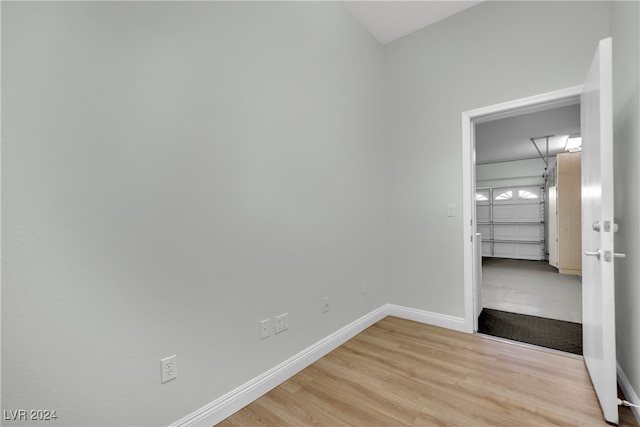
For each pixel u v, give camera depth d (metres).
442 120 2.68
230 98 1.59
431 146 2.74
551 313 3.11
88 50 1.09
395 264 3.00
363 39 2.72
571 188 5.21
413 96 2.85
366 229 2.72
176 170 1.35
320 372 1.95
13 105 0.93
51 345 1.01
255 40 1.73
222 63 1.55
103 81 1.13
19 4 0.95
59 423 1.02
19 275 0.94
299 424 1.47
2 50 0.92
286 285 1.91
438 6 2.49
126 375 1.19
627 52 1.59
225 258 1.56
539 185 7.43
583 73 2.06
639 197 1.42
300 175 2.03
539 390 1.70
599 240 1.50
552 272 5.53
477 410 1.54
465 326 2.57
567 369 1.92
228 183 1.58
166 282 1.31
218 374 1.52
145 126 1.25
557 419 1.46
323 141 2.23
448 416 1.50
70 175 1.05
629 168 1.56
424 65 2.77
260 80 1.76
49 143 1.00
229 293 1.58
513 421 1.45
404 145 2.92
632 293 1.53
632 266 1.53
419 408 1.57
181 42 1.38
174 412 1.34
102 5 1.13
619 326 1.77
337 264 2.36
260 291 1.74
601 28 2.00
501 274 5.48
